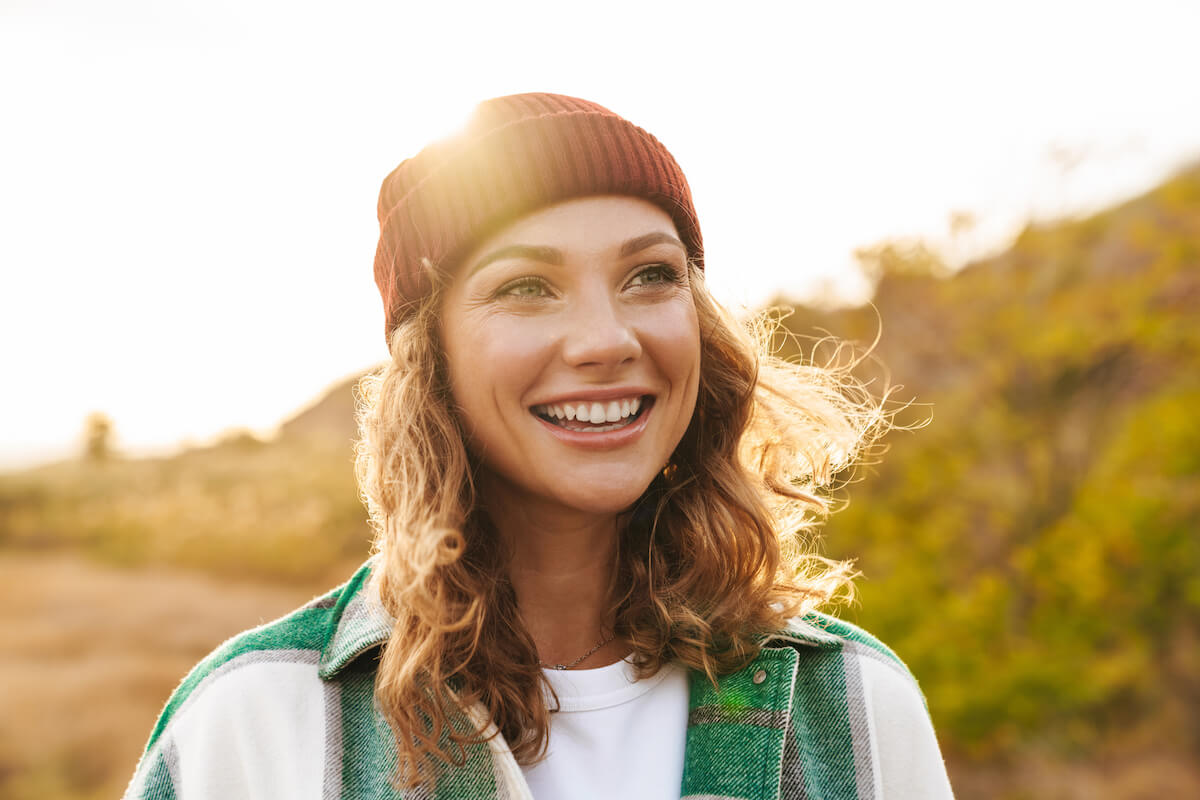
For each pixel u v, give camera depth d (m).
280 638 1.25
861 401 1.73
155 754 1.22
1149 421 6.34
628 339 1.14
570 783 1.19
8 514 18.48
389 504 1.22
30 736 8.18
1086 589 5.91
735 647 1.29
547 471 1.16
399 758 1.12
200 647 11.24
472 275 1.18
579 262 1.15
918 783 1.33
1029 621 6.05
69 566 15.43
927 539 6.31
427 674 1.16
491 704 1.17
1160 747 5.89
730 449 1.43
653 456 1.21
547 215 1.16
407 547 1.16
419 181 1.23
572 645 1.30
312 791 1.14
